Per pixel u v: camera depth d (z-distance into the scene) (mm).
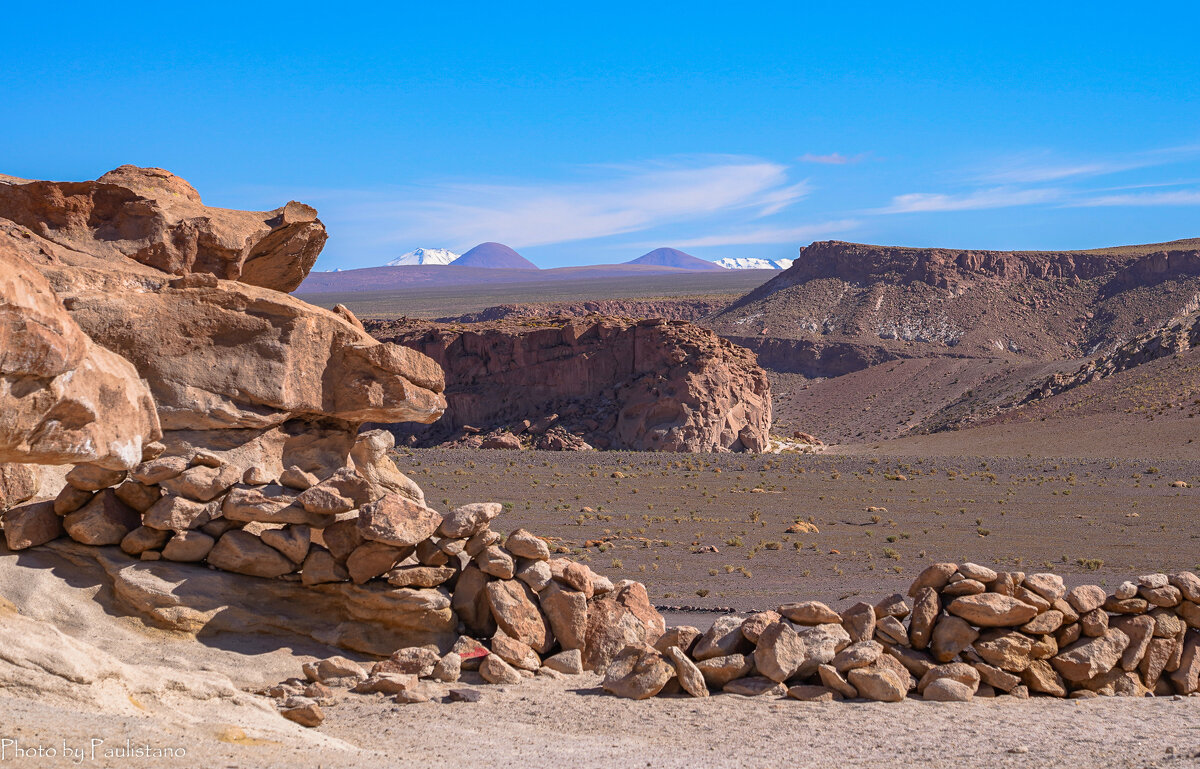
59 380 7441
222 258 17594
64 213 16453
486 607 13141
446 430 111688
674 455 75875
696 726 9742
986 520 43188
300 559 12938
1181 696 11758
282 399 14836
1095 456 80938
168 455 13922
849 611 12109
